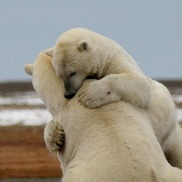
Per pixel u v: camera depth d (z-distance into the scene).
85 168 12.26
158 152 12.46
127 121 12.61
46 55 14.06
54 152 13.34
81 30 14.25
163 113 13.34
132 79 13.10
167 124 13.41
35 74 13.76
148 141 12.41
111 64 13.83
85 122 12.72
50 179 28.22
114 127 12.51
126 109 12.80
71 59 13.71
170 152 13.97
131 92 12.96
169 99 13.62
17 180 28.06
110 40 14.27
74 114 12.87
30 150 37.66
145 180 11.99
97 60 13.84
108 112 12.72
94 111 12.77
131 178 11.97
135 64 14.11
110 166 12.08
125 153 12.17
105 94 12.81
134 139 12.34
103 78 13.06
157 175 12.11
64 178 12.57
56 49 13.85
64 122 13.02
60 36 14.24
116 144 12.28
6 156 35.59
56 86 13.45
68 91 13.19
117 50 14.05
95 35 14.20
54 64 13.70
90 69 13.79
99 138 12.46
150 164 12.14
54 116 13.43
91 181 12.04
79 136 12.73
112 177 11.99
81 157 12.54
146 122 12.91
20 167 31.80
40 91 13.60
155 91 13.62
